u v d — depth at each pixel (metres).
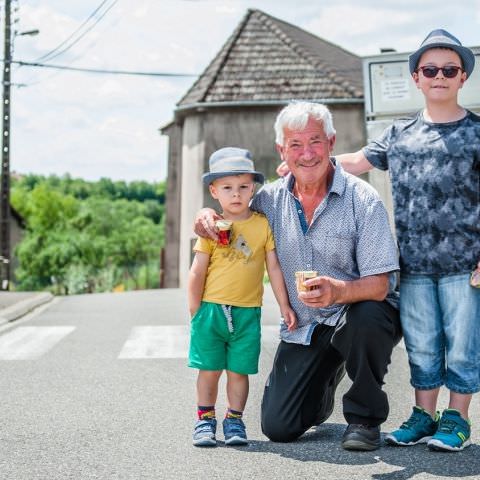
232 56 26.62
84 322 11.52
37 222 78.19
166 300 16.22
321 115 4.26
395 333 4.42
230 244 4.45
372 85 11.01
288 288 4.53
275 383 4.54
